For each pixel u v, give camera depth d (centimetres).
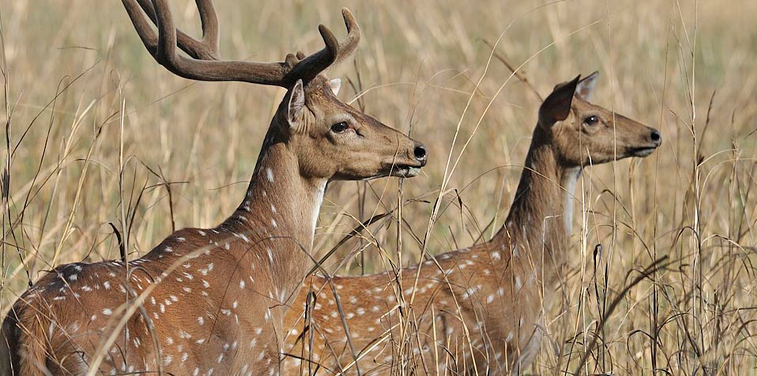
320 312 1053
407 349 1015
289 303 981
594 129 1179
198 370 850
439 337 1086
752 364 1183
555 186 1163
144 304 823
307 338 1029
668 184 1645
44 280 811
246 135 1933
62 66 2108
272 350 931
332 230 1336
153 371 805
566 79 2256
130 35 2784
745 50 3309
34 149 1609
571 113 1177
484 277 1115
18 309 777
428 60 2212
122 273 830
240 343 889
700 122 2220
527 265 1135
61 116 1498
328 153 970
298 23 2977
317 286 1069
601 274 1215
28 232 1315
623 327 1204
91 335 774
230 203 1458
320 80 975
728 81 2700
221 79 953
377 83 1897
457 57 2380
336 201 1484
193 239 913
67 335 761
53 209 1376
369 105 1883
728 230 1202
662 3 2948
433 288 1098
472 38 2831
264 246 955
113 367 775
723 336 1034
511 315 1111
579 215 1384
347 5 2997
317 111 968
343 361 1046
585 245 1044
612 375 974
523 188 1166
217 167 1644
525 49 2784
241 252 930
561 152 1171
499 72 2488
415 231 1470
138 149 1606
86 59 2083
